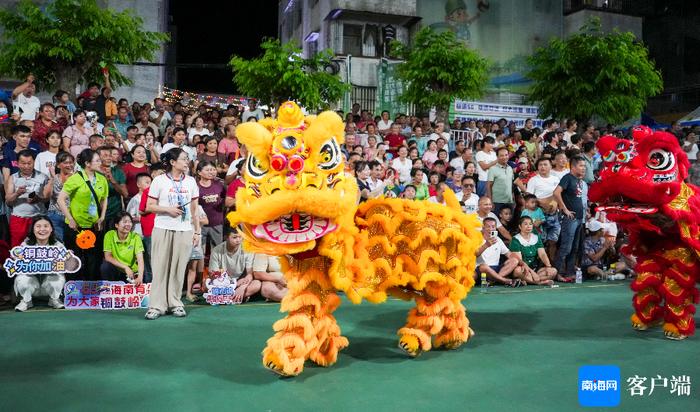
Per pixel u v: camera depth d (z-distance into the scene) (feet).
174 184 18.54
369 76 63.36
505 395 11.29
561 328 17.15
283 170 11.34
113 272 21.04
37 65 34.68
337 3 61.93
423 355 14.16
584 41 41.83
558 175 27.84
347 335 16.12
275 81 32.55
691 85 77.56
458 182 29.09
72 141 26.04
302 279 12.32
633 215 15.47
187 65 46.11
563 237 26.23
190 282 21.95
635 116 42.73
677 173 15.19
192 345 14.82
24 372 12.52
